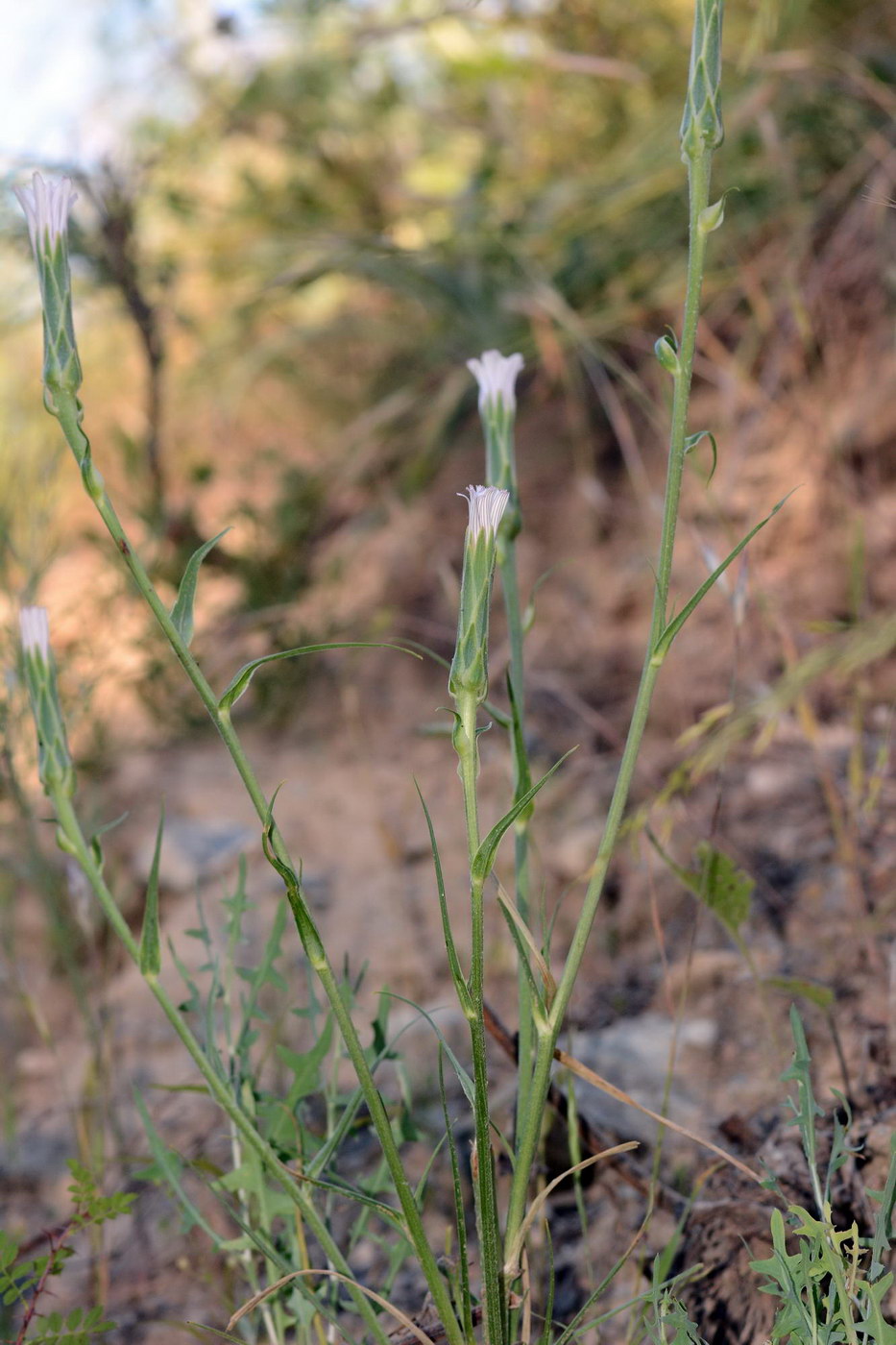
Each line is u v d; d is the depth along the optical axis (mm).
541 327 1302
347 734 1223
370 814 1093
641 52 1523
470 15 1494
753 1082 724
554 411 1442
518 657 592
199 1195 737
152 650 1212
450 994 852
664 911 872
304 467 1531
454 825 1052
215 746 1241
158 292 1487
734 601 684
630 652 1188
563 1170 675
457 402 1438
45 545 1149
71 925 979
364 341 1710
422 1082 760
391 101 1629
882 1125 656
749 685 1061
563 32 1523
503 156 1616
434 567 1369
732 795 958
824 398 1120
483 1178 530
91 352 1777
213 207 1597
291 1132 621
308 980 647
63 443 1138
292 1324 636
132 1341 681
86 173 1390
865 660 798
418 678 1271
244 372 1568
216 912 986
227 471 1680
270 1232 625
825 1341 545
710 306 1321
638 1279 633
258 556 1337
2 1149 808
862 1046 714
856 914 783
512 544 593
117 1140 764
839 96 1233
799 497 1147
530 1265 661
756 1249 626
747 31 1338
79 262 1418
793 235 1200
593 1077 575
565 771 1057
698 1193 668
